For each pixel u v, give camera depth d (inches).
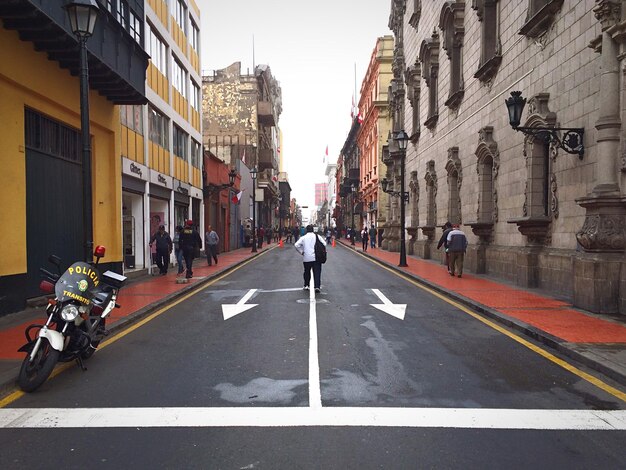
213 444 156.9
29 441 160.2
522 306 398.6
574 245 441.1
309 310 404.5
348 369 238.4
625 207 362.6
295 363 249.0
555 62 469.1
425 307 421.7
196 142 1043.9
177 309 418.3
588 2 412.2
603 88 367.2
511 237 577.0
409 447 154.4
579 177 429.4
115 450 153.5
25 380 206.7
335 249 1536.7
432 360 254.7
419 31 1067.9
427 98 989.2
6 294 367.2
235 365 246.2
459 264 622.8
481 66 640.4
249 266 874.8
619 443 158.1
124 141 626.2
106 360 257.1
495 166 616.1
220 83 1931.6
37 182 422.9
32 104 409.4
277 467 141.9
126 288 532.7
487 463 144.3
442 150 869.8
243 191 1716.3
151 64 725.3
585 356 246.8
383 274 714.2
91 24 310.0
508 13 578.9
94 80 491.2
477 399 197.2
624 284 356.5
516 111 418.9
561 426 170.9
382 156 1501.0
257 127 1957.4
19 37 382.0
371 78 1809.8
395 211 1280.8
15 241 379.6
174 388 211.5
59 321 229.5
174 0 861.2
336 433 164.6
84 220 313.9
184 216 956.6
